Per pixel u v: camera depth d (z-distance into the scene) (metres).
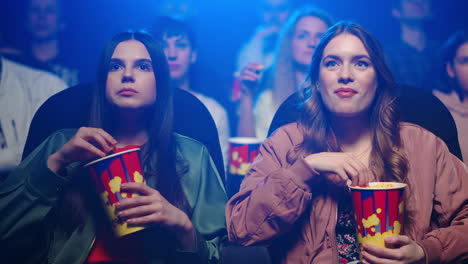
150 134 1.54
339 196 1.45
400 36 3.40
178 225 1.30
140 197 1.25
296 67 2.79
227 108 3.20
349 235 1.43
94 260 1.41
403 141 1.53
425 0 3.33
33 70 3.08
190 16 3.38
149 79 1.46
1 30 3.15
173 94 1.65
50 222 1.43
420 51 3.32
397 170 1.46
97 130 1.34
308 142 1.53
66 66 3.35
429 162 1.50
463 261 1.31
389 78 1.47
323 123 1.55
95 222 1.44
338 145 1.56
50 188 1.37
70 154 1.34
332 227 1.42
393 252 1.17
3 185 1.41
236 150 1.95
